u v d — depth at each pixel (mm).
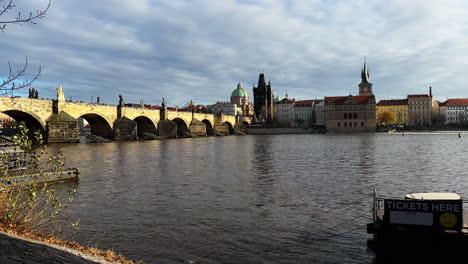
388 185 35750
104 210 25844
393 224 16797
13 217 15719
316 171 46031
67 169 39000
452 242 15984
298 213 25141
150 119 154375
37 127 99688
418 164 52469
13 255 10078
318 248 18484
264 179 39594
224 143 118562
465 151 74375
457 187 34656
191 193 31969
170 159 62031
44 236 15305
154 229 21500
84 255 13352
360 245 18844
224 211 25703
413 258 16484
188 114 187750
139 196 30672
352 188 34219
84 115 120500
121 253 17609
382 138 141500
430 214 16297
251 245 18875
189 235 20438
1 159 18203
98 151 77875
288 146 98812
